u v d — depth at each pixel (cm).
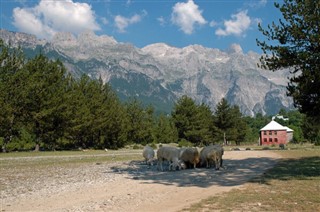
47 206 1288
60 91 5825
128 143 8625
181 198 1388
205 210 1146
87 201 1372
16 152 5266
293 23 1859
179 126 8988
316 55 1822
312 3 1822
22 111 5366
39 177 2159
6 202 1362
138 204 1295
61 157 4116
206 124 9075
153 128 9162
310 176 1950
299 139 10262
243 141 11225
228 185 1684
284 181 1758
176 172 2366
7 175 2270
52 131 5853
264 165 2700
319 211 1104
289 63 1897
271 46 1939
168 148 2556
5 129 5262
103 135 6906
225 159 3434
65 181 1961
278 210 1123
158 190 1598
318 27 1814
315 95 2009
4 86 5003
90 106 6531
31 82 5341
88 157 4116
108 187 1720
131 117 8662
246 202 1245
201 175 2138
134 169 2639
